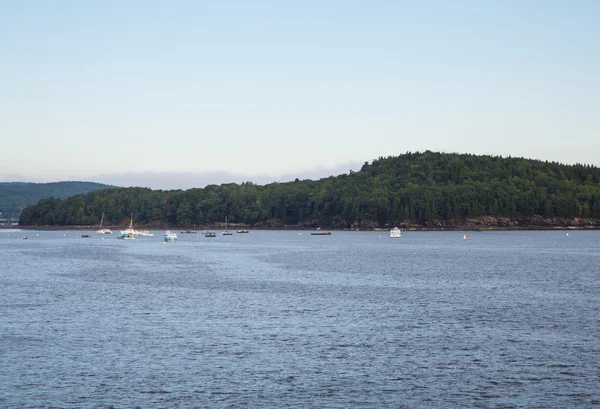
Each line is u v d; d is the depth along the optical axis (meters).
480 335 52.59
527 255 154.00
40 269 115.00
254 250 182.12
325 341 50.53
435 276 99.88
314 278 97.00
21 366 43.44
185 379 40.78
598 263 126.69
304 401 37.03
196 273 106.31
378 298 73.62
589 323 57.44
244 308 66.12
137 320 59.34
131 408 35.91
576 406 36.34
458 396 37.88
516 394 38.12
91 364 44.00
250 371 42.50
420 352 47.12
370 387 39.38
